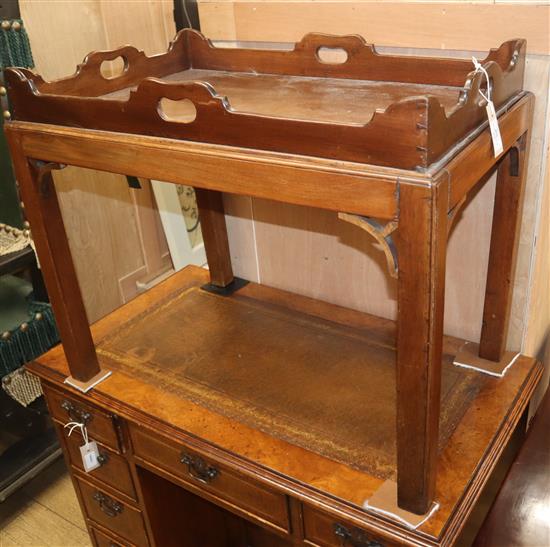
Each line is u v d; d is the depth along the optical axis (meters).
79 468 1.47
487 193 1.16
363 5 1.13
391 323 1.39
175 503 1.46
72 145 1.03
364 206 0.78
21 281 1.85
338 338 1.35
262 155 0.84
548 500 1.13
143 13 2.20
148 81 0.91
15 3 1.53
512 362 1.23
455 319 1.32
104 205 2.25
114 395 1.25
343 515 0.97
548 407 1.31
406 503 0.94
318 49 1.16
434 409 0.87
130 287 2.44
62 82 1.11
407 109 0.72
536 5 0.98
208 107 0.88
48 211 1.17
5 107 1.52
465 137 0.81
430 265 0.76
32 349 1.68
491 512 1.12
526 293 1.22
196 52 1.30
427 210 0.73
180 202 2.42
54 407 1.41
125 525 1.47
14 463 1.70
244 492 1.13
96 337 1.43
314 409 1.16
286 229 1.46
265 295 1.54
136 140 0.96
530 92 1.02
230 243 1.58
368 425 1.11
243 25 1.29
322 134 0.79
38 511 1.80
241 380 1.25
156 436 1.21
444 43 1.08
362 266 1.39
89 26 2.05
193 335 1.41
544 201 1.14
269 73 1.23
